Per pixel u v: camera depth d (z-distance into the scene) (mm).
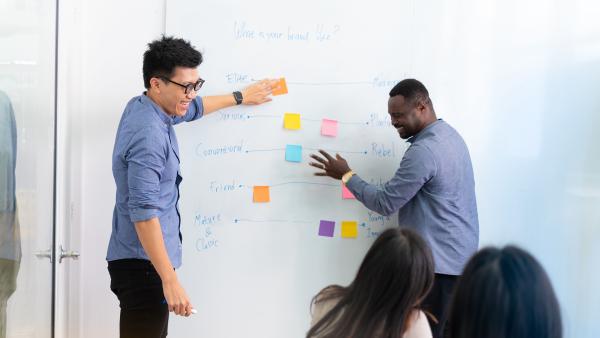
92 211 2377
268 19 2389
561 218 2578
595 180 2562
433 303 2223
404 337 1352
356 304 1306
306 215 2469
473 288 1146
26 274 1851
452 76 2480
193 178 2404
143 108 1900
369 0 2424
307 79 2422
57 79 2051
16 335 1786
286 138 2432
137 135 1827
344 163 2336
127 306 1971
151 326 1974
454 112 2490
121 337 1984
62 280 2287
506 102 2510
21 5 1716
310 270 2484
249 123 2410
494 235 2562
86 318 2414
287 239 2467
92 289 2406
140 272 1948
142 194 1801
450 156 2170
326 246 2486
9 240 1692
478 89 2494
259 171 2432
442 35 2463
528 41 2500
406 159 2162
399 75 2453
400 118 2238
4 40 1607
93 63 2334
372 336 1278
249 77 2395
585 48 2516
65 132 2234
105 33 2330
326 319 1357
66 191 2279
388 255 1302
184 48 1885
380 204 2203
